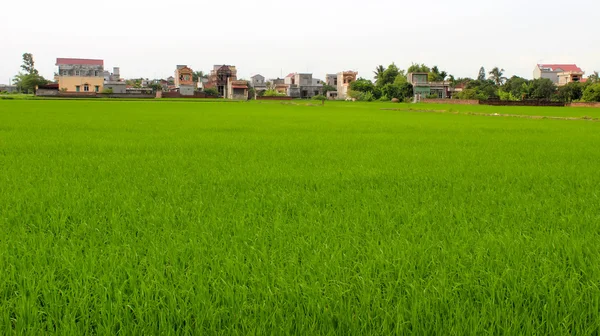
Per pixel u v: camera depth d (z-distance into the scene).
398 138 15.21
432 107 59.47
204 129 18.36
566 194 6.18
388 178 7.36
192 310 2.56
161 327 2.40
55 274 3.11
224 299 2.70
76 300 2.66
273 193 5.86
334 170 8.16
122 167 8.29
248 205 5.13
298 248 3.57
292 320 2.47
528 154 10.88
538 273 3.08
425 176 7.57
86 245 3.69
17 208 4.88
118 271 3.10
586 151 11.54
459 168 8.48
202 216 4.66
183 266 3.17
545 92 86.69
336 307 2.58
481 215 4.82
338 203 5.39
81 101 68.44
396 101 100.12
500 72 121.69
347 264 3.24
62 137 14.17
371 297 2.71
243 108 49.72
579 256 3.37
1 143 12.22
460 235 3.99
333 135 16.20
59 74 116.50
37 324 2.46
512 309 2.58
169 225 4.27
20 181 6.72
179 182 6.74
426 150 11.73
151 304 2.61
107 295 2.75
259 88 143.25
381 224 4.41
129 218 4.54
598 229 4.29
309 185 6.71
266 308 2.55
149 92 107.56
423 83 107.88
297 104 73.38
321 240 3.83
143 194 5.80
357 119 28.92
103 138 14.03
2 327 2.42
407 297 2.73
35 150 10.90
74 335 2.33
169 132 16.64
